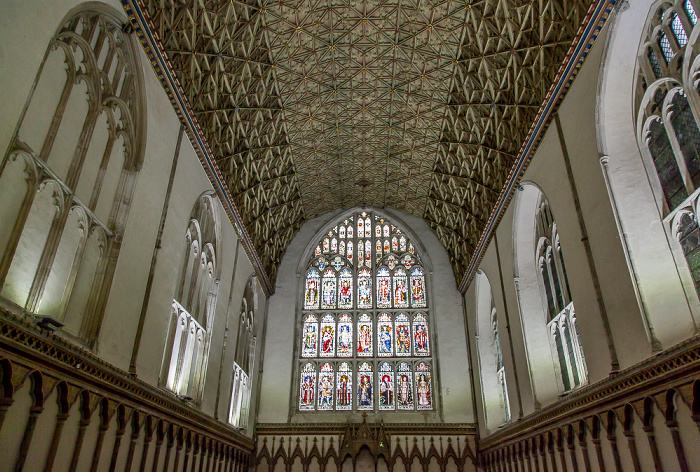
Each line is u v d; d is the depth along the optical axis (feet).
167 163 55.21
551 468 61.11
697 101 38.22
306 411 103.91
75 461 37.09
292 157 96.58
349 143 100.89
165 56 52.01
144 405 48.03
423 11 69.87
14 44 30.68
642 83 45.11
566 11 51.65
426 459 96.22
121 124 46.98
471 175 87.20
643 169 45.29
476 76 72.43
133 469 46.37
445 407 102.32
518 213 72.02
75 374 36.42
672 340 38.99
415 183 108.99
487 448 91.91
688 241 40.88
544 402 66.49
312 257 120.98
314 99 86.17
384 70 82.23
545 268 70.74
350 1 69.82
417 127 91.97
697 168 38.91
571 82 52.34
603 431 47.29
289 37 71.77
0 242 30.91
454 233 107.65
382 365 107.96
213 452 72.33
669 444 36.88
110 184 45.09
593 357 48.83
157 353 51.93
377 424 99.40
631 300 41.98
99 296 42.01
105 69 43.93
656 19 43.19
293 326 111.55
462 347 107.76
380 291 116.06
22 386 31.27
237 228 84.38
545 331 69.87
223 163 74.84
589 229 49.08
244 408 96.27
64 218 37.68
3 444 29.96
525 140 64.39
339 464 95.40
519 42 61.36
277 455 97.14
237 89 70.49
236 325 85.35
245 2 62.23
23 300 33.76
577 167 51.34
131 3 45.06
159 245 52.49
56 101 37.17
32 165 33.55
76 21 39.70
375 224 124.16
